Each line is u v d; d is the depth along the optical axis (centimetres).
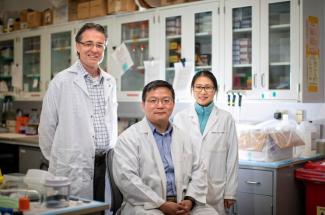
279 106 354
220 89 346
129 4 397
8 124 512
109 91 273
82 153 258
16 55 519
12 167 446
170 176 240
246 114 366
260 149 299
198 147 277
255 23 328
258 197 296
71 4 450
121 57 408
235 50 342
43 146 267
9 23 530
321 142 342
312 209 304
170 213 225
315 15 327
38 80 495
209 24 356
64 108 260
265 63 325
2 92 538
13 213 166
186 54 367
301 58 309
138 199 230
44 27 481
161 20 381
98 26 261
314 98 327
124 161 236
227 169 281
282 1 315
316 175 298
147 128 246
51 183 180
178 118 294
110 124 272
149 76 390
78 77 263
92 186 262
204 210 237
